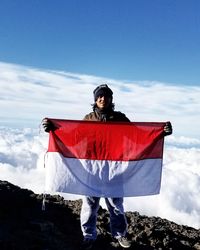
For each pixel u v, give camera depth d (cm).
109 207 248
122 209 247
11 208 294
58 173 243
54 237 263
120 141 246
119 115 248
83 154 246
